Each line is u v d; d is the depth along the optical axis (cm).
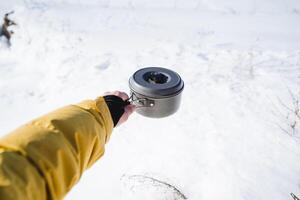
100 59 446
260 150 259
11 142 58
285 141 269
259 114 311
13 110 340
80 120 71
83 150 68
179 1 812
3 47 507
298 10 737
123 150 264
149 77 123
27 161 55
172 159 251
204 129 290
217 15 699
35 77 412
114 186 227
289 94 344
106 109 81
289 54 462
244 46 501
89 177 236
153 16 676
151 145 270
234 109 321
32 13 600
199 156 254
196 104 332
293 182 223
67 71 416
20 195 49
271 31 586
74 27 571
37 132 62
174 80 119
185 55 463
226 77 390
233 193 214
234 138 276
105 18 642
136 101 115
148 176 231
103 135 77
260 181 225
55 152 60
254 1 808
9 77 414
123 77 398
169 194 211
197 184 224
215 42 522
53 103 351
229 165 242
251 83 373
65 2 753
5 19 552
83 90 372
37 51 479
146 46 500
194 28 600
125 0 815
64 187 61
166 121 303
